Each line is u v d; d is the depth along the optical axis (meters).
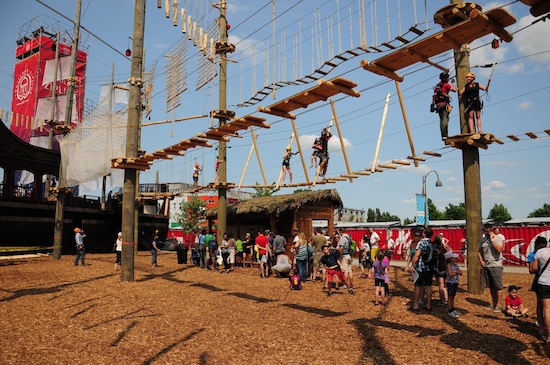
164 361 5.98
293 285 13.21
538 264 7.00
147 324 8.27
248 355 6.28
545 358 6.02
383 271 10.47
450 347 6.61
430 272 9.59
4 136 28.08
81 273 16.98
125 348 6.63
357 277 17.16
